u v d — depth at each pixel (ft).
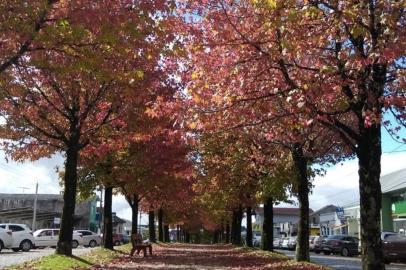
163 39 37.99
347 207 215.10
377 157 39.60
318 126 53.52
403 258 107.04
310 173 86.02
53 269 53.78
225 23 38.96
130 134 67.67
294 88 36.99
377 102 35.45
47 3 32.14
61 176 107.04
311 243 161.89
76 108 67.05
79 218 239.91
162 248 141.69
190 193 128.16
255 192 99.60
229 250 125.49
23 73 47.24
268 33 38.01
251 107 40.83
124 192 116.26
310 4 35.19
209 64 40.55
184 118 42.86
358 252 138.92
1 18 32.04
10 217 202.08
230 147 85.51
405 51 32.27
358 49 35.63
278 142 64.59
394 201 156.35
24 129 67.97
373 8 34.35
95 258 77.20
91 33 34.91
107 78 37.60
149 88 51.57
